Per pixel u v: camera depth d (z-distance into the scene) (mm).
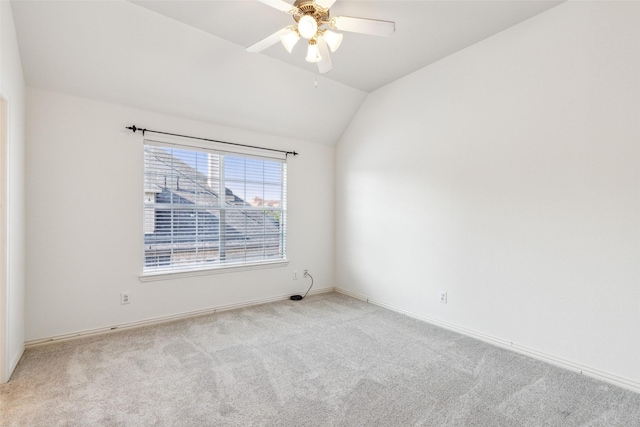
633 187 1989
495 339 2682
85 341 2684
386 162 3734
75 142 2715
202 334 2869
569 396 1928
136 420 1674
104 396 1886
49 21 2244
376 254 3867
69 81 2619
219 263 3598
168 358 2391
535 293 2441
